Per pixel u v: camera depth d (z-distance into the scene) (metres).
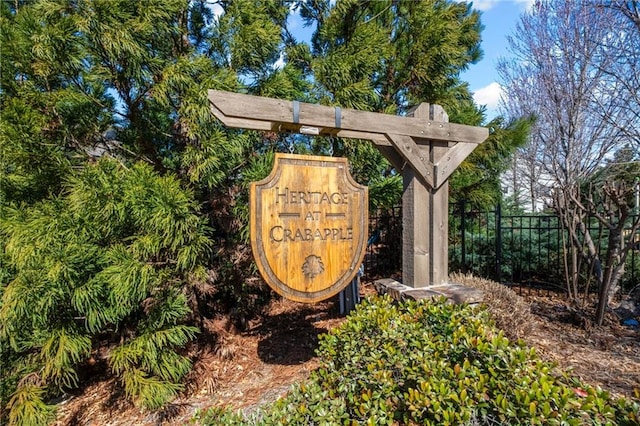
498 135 4.85
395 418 1.50
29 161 2.71
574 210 4.60
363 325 2.00
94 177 2.60
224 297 4.24
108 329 3.20
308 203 2.53
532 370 1.44
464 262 5.63
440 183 2.98
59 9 2.70
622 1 5.57
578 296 4.79
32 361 2.76
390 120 2.75
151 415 2.94
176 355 2.94
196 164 3.05
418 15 4.66
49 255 2.38
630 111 5.91
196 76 3.11
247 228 3.42
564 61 6.20
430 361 1.57
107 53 2.74
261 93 3.44
